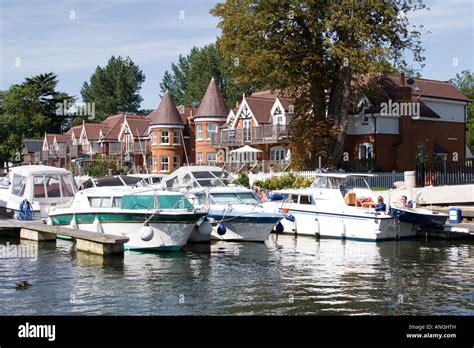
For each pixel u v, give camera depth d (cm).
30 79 10012
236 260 2134
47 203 2941
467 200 3203
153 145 6962
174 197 2348
